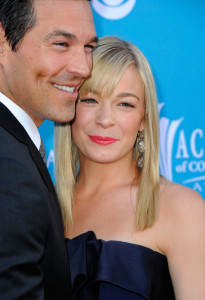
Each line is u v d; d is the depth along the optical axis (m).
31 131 1.94
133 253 2.21
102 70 2.29
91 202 2.48
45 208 1.60
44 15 1.84
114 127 2.34
